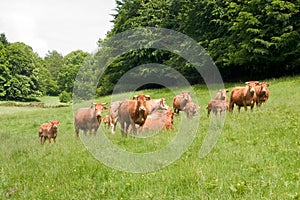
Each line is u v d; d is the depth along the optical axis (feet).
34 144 46.50
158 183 20.39
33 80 306.14
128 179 22.02
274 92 74.33
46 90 343.05
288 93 69.92
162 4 146.82
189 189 18.88
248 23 113.19
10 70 287.28
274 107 51.57
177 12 147.54
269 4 112.68
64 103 227.61
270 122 37.70
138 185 20.65
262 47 112.78
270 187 17.76
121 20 147.74
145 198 18.17
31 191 21.49
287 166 21.84
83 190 20.70
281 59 111.24
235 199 16.85
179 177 21.03
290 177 19.52
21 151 39.27
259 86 54.13
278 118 40.06
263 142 28.76
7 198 20.92
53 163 27.84
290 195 16.53
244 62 115.75
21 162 30.63
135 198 18.51
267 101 61.05
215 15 130.72
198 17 135.54
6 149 41.09
